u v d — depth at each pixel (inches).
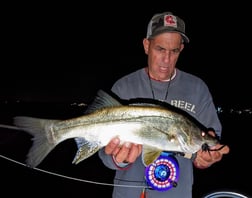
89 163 151.8
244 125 310.3
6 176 119.8
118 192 51.9
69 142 205.0
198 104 53.2
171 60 50.8
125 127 49.1
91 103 51.1
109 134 49.2
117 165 49.5
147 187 50.4
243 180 131.0
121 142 48.8
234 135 258.5
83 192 107.5
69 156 168.1
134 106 49.9
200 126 52.7
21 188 107.5
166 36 49.7
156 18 51.8
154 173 49.8
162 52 50.4
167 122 49.8
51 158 161.8
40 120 50.3
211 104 54.1
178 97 52.7
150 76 53.3
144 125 49.3
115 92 53.7
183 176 51.3
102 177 129.5
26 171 128.2
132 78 54.2
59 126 50.3
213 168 147.3
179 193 50.7
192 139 50.1
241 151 193.0
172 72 52.9
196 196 114.0
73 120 50.3
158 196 50.4
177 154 51.4
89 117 49.9
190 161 52.4
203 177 134.6
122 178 51.6
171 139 49.8
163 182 49.7
